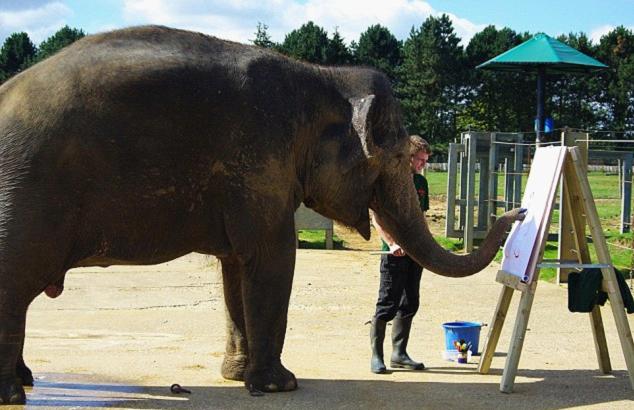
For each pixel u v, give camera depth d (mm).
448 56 79562
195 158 6176
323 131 6789
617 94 75375
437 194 32656
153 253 6312
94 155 5910
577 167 6949
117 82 5965
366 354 8359
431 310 11047
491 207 18594
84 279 13164
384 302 7484
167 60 6145
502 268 7281
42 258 5875
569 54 19938
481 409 6277
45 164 5820
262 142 6328
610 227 20141
